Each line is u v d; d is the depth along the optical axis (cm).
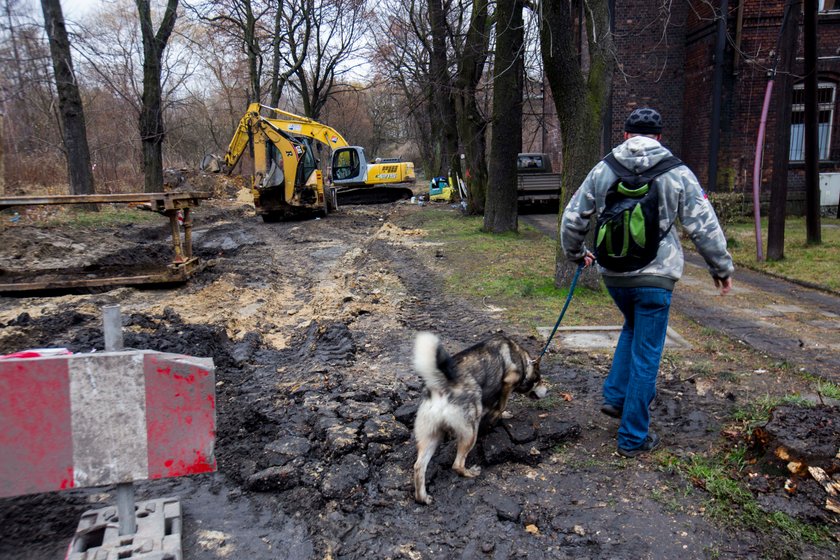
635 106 1952
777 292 919
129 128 2975
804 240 1283
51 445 267
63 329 706
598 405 472
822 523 305
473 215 1947
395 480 371
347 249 1484
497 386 398
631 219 347
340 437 405
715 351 600
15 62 1495
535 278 953
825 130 1806
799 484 329
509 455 387
